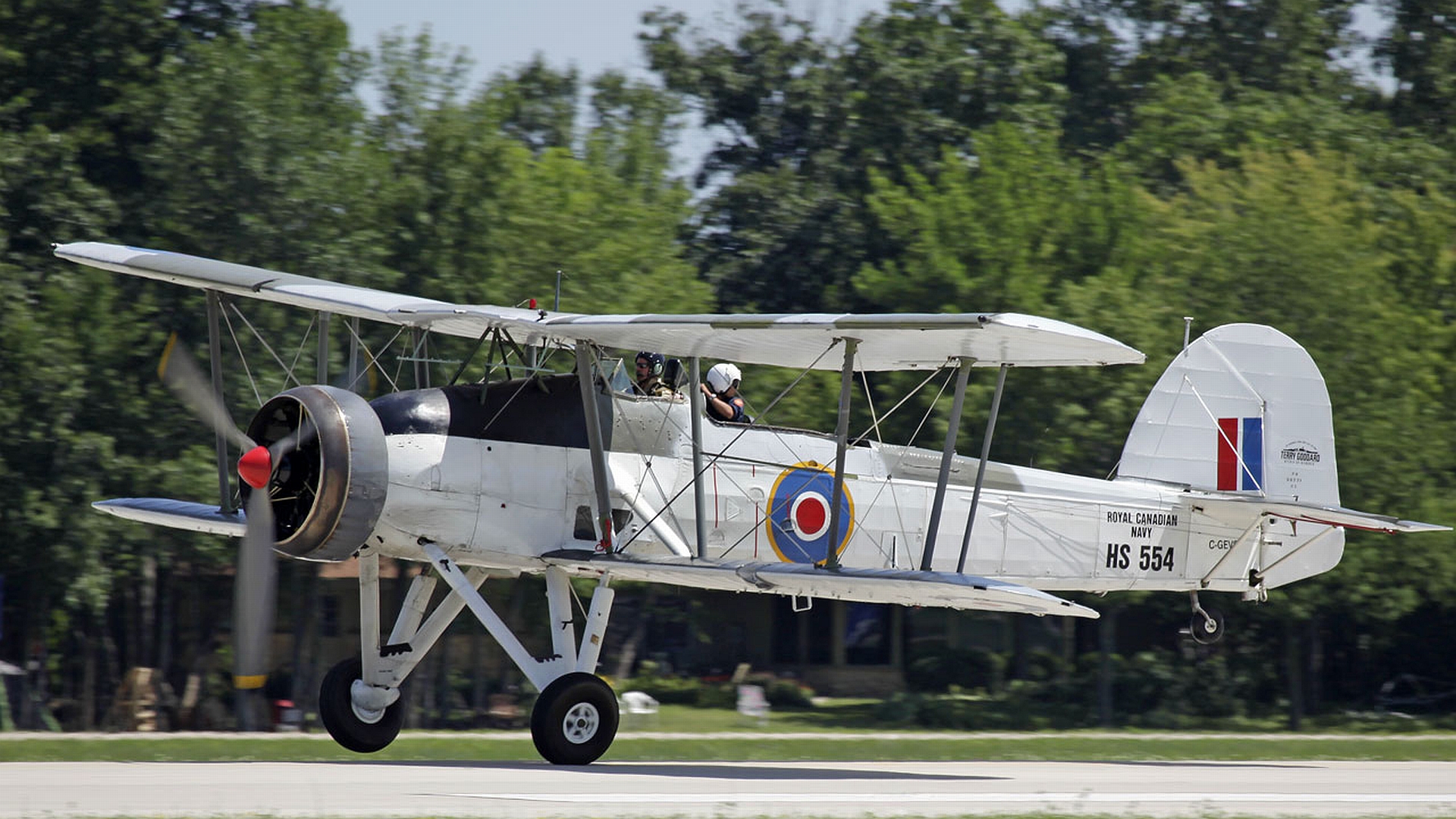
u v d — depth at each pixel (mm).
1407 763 56500
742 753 52625
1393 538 83812
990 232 93875
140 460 77062
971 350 40906
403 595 94312
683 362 51781
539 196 85438
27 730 78375
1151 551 53781
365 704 43469
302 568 85750
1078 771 48438
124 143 91250
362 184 83312
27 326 74500
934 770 47000
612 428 42750
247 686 37531
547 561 41125
